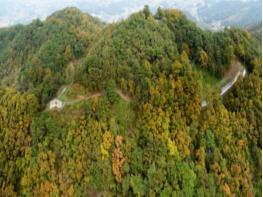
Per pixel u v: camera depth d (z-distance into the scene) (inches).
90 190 2551.7
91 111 2770.7
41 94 3277.6
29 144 2859.3
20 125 2952.8
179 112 2869.1
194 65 3518.7
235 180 2758.4
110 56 3132.4
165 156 2628.0
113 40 3299.7
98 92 3024.1
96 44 3604.8
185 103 2965.1
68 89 3171.8
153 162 2564.0
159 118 2743.6
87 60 3179.1
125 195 2496.3
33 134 2837.1
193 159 2755.9
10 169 2787.9
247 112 3275.1
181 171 2576.3
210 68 3599.9
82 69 3164.4
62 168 2603.3
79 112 2834.6
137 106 2854.3
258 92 3420.3
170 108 2844.5
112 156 2578.7
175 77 3095.5
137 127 2748.5
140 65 3075.8
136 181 2488.9
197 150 2770.7
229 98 3412.9
